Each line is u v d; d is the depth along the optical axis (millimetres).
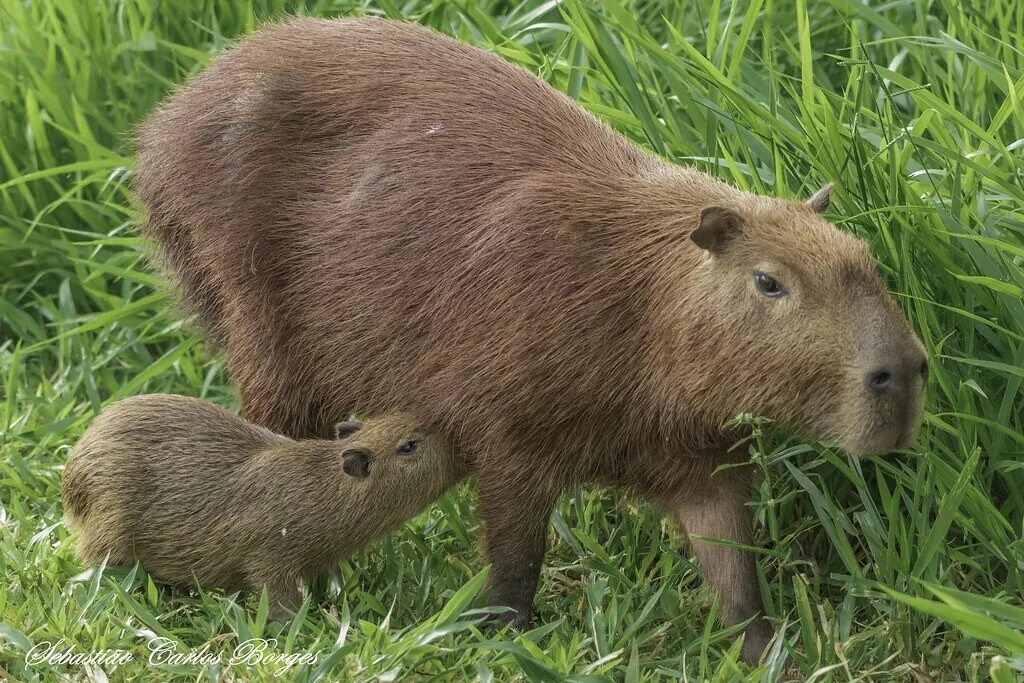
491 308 7680
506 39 10016
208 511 7922
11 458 9391
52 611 7453
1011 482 8086
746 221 7113
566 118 8156
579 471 7785
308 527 7895
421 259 7938
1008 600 7738
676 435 7527
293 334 8523
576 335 7500
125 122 11586
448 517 8633
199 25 11594
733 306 7062
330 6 11797
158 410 8125
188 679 7156
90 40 11812
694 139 9688
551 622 8023
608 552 8625
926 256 8375
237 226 8477
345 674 6973
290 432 8750
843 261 6887
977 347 8375
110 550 8047
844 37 11188
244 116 8461
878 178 8461
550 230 7637
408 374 8008
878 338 6750
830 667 7031
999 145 8398
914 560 8016
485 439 7758
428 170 8047
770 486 8172
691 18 11203
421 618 7867
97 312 11414
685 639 7797
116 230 10406
